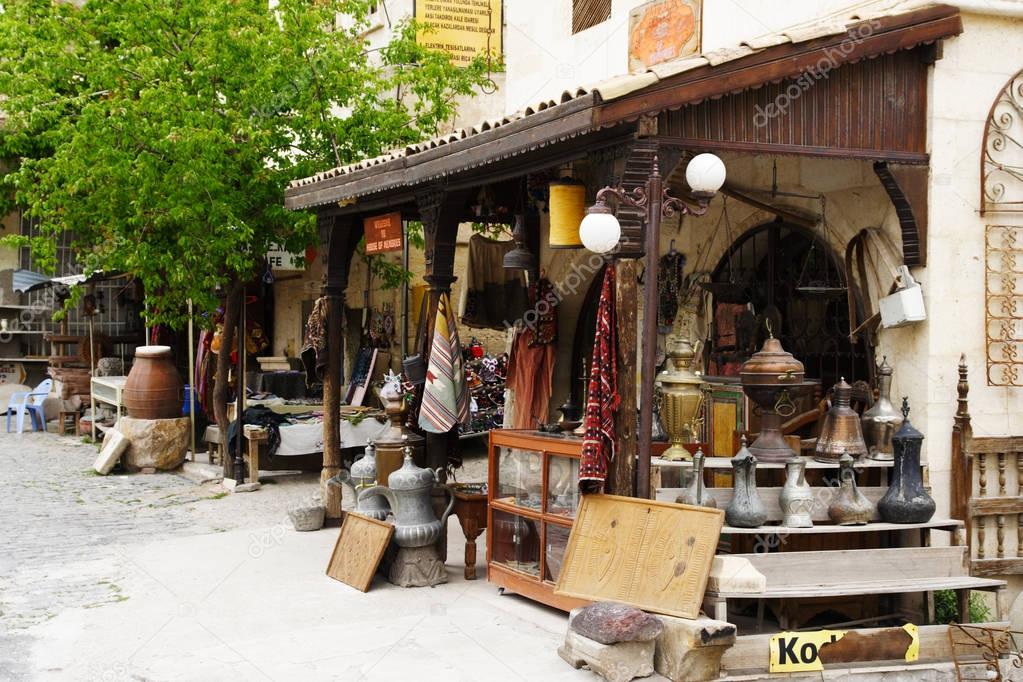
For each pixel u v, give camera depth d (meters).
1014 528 6.69
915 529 6.32
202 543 8.62
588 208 5.93
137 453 12.88
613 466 5.79
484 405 13.10
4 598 6.90
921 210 6.56
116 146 11.04
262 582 7.27
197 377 14.12
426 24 12.99
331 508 9.23
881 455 6.28
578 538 5.85
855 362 7.48
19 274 17.78
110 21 12.13
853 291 7.16
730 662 5.22
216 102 11.41
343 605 6.66
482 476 12.15
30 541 8.74
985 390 6.68
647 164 5.61
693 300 8.75
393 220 8.47
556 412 10.34
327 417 9.31
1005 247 6.74
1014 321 6.73
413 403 8.65
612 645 5.09
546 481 6.45
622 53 9.93
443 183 7.59
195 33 11.67
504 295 10.62
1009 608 6.71
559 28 10.92
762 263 8.37
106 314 19.86
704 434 7.40
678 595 5.28
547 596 6.36
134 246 11.38
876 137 6.38
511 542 6.86
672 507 5.51
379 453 7.68
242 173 11.53
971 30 6.63
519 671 5.35
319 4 13.13
